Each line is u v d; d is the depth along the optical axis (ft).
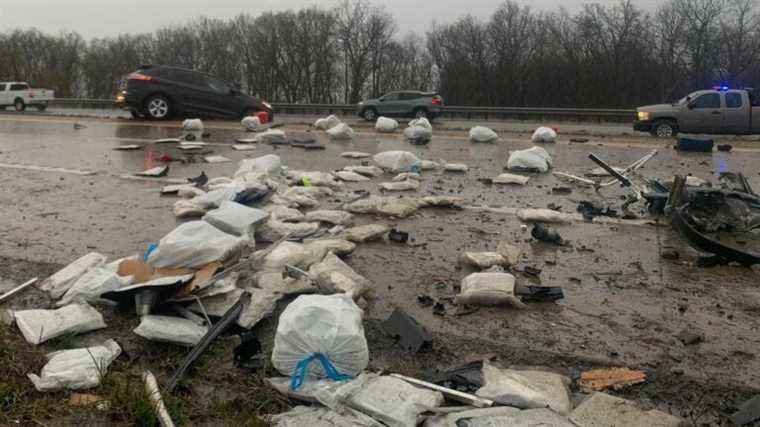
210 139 43.52
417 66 208.13
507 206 23.95
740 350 12.19
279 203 22.36
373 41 207.10
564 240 19.35
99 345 11.59
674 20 182.29
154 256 14.21
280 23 207.72
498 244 18.65
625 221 21.72
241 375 10.68
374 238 18.74
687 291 15.20
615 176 26.50
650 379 11.06
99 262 15.15
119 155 34.94
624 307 14.16
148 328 11.55
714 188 22.04
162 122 56.18
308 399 9.74
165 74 58.23
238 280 14.10
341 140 45.24
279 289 13.44
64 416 9.14
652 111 62.13
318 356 10.23
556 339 12.52
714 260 17.10
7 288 14.46
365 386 9.72
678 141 41.81
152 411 9.14
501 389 9.87
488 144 44.21
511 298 13.87
